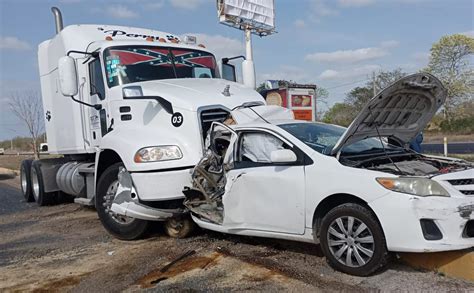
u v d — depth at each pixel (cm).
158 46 848
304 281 486
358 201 496
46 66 1043
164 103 706
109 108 780
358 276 490
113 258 617
